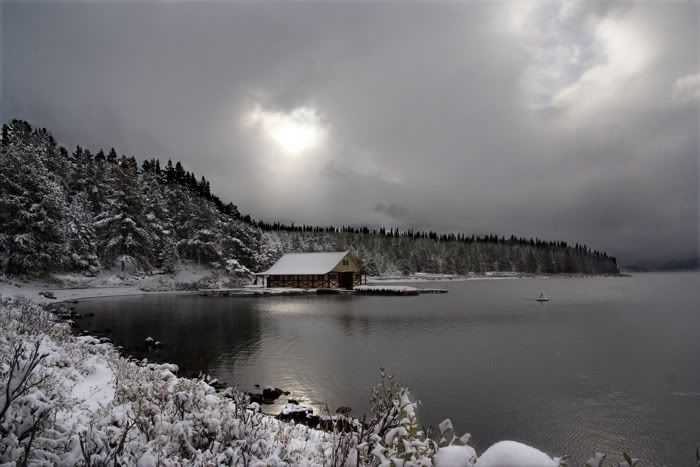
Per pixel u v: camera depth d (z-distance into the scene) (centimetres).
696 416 1276
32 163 4819
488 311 4053
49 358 878
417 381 1627
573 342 2466
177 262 7038
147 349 2136
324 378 1634
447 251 17825
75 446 390
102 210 6525
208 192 10662
